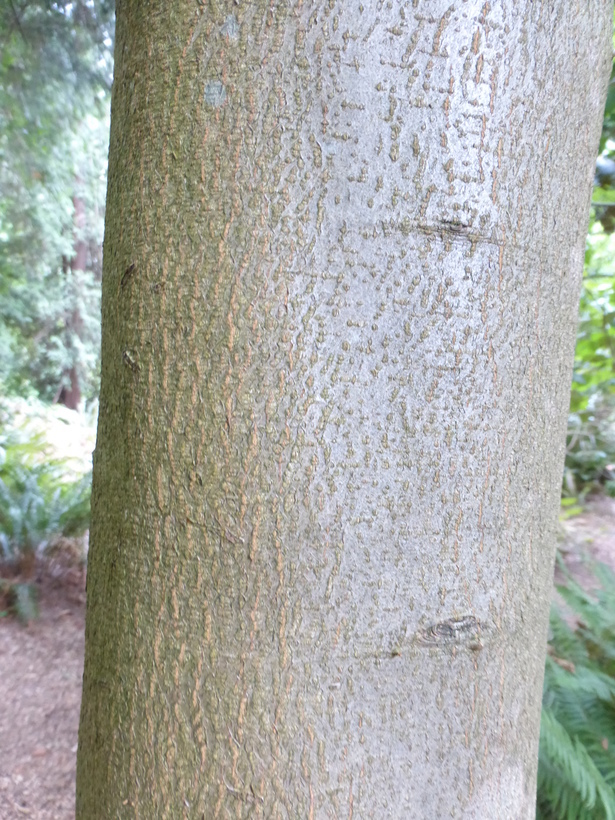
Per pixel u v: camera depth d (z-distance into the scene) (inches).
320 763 26.1
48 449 266.7
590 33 29.9
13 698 129.8
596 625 96.3
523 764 30.6
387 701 26.5
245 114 25.5
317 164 25.2
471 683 27.9
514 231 27.4
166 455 27.3
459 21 25.3
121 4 31.8
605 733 75.1
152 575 27.9
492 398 27.5
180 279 26.8
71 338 326.0
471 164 25.9
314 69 25.0
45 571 182.1
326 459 25.7
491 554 28.1
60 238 280.5
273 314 25.6
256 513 26.0
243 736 26.3
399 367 26.0
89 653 32.8
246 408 25.9
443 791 27.5
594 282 133.4
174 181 27.0
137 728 28.2
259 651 26.2
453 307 26.3
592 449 210.7
